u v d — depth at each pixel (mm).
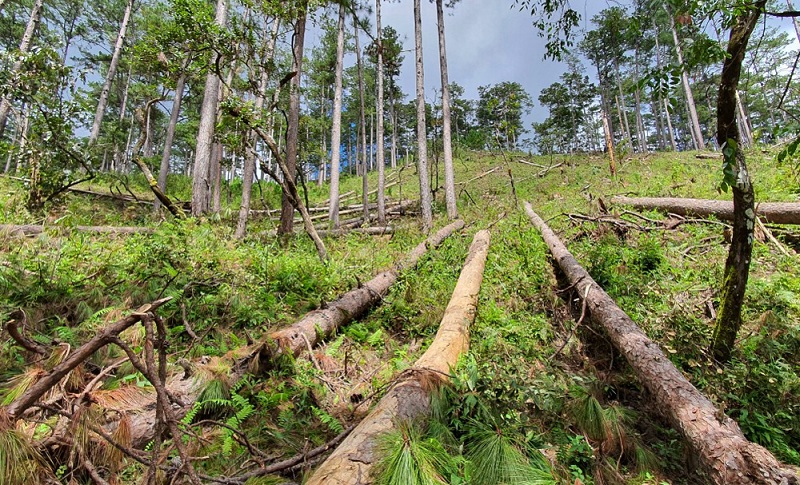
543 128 34469
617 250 5457
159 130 29906
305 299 4523
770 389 2635
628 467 2248
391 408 2133
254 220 11766
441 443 2016
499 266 5785
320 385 2955
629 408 2805
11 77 5957
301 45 7625
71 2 19812
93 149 7430
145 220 8320
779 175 7863
